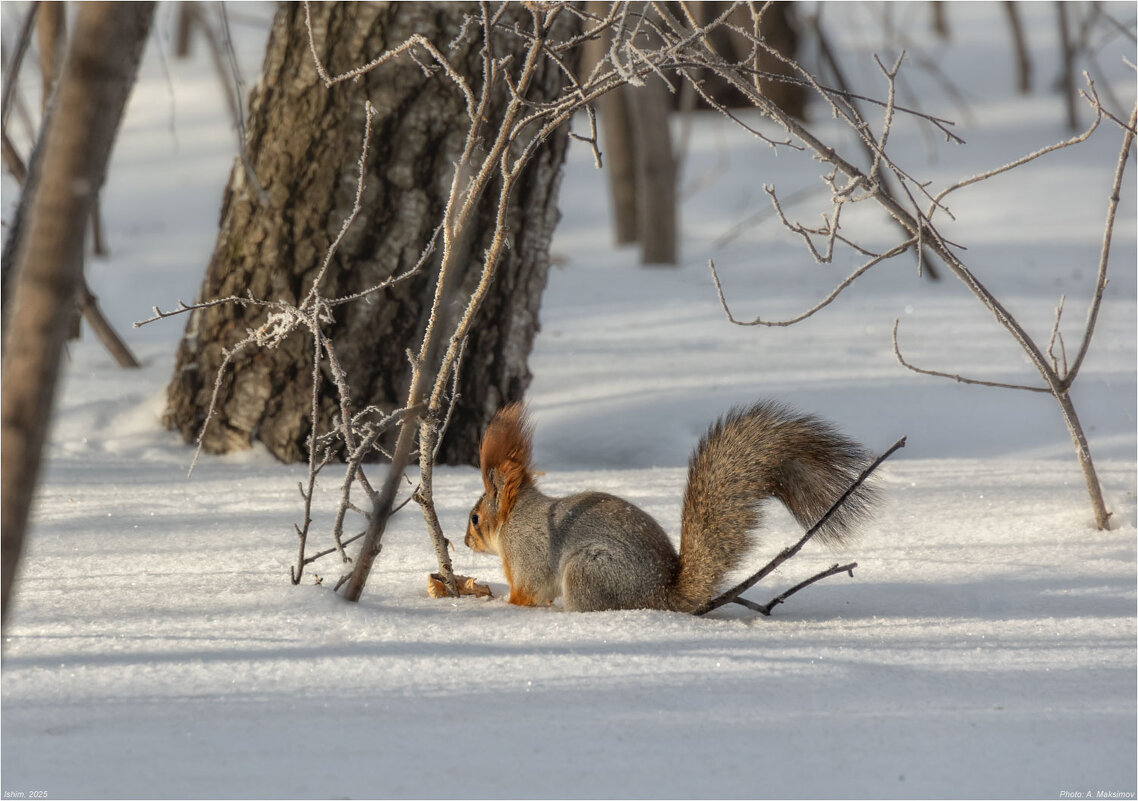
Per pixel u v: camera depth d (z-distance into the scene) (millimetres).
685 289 24438
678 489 10961
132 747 4520
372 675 5516
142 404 13453
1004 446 13820
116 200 36656
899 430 14172
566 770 4383
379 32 11375
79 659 5664
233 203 12297
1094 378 15898
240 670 5539
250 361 11953
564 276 26203
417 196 11609
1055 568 8312
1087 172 38406
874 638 6473
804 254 29734
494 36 11242
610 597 7340
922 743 4730
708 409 14664
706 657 5918
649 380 15859
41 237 3717
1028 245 29859
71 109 3676
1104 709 5168
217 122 45125
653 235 28906
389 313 11742
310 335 11711
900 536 9398
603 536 7414
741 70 6645
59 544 8508
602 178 43125
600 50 20422
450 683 5418
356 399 11805
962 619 6992
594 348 18094
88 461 11711
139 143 43062
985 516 9914
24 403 3768
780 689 5410
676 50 6109
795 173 42062
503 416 7980
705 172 42750
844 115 6906
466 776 4301
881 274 25984
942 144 43688
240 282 11961
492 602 7613
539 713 5016
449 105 11453
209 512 9703
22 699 5074
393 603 7305
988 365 16672
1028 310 21094
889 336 18891
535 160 11867
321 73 6551
